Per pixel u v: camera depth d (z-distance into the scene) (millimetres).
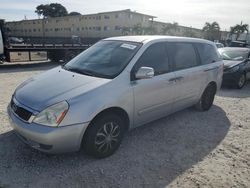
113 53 4207
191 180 3264
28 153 3688
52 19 72125
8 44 13883
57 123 3100
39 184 3045
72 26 66125
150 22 60156
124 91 3652
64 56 17156
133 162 3617
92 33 61344
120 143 3871
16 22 85625
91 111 3260
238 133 4852
